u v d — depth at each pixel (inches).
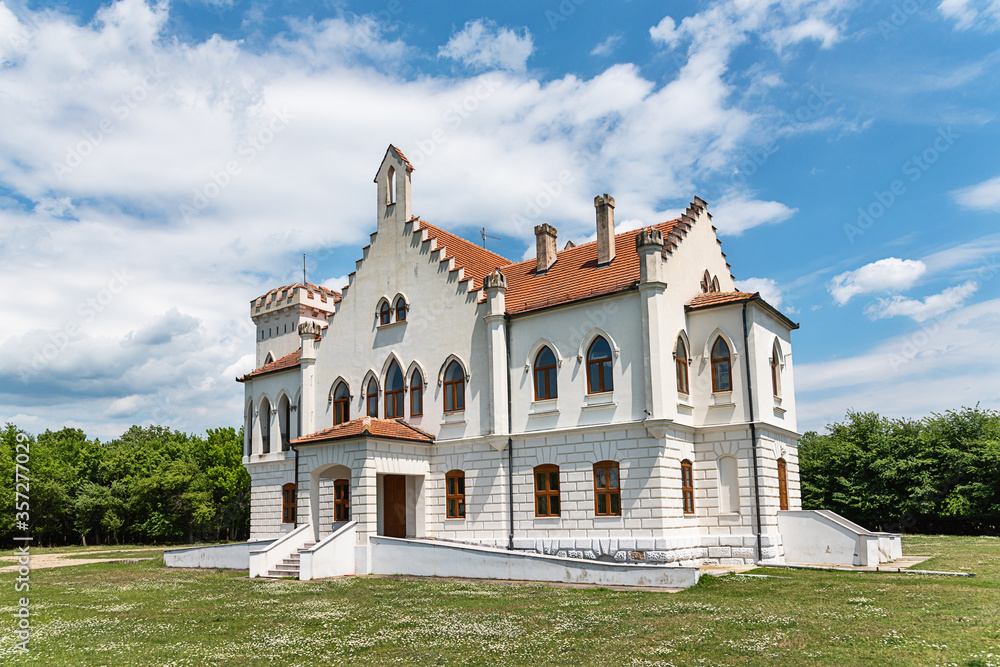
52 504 2819.9
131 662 579.8
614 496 1204.5
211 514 2910.9
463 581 1076.5
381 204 1599.4
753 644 583.8
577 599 852.6
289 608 849.5
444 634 664.4
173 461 3137.3
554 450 1277.1
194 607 881.5
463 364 1407.5
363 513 1252.5
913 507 2108.8
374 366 1551.4
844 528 1162.6
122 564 1640.0
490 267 1649.9
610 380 1242.0
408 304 1515.7
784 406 1366.9
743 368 1243.2
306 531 1337.4
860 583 919.0
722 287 1517.0
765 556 1173.1
